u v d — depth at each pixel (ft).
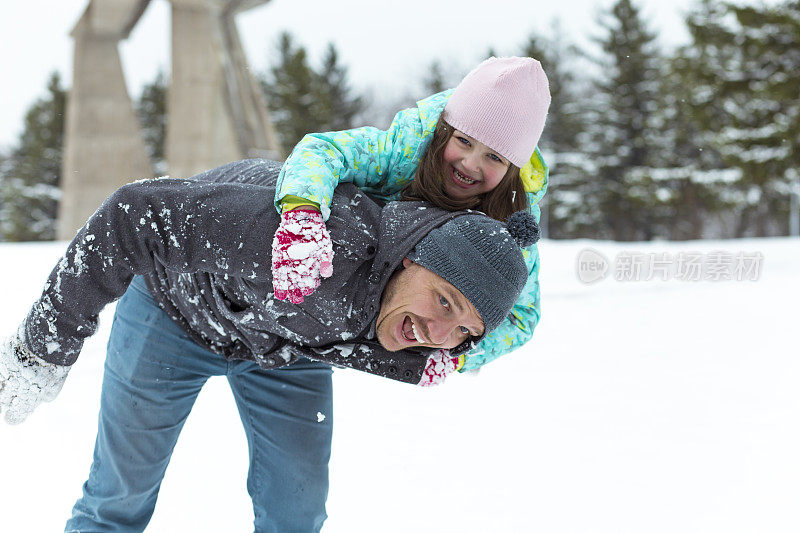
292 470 7.62
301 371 7.69
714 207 122.11
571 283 30.76
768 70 76.07
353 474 11.43
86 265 6.24
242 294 6.72
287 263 6.01
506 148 7.22
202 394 15.29
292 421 7.61
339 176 6.89
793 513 10.09
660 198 119.55
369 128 7.43
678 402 15.44
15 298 21.01
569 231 127.65
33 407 6.58
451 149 7.28
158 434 7.44
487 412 14.73
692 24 78.69
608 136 125.08
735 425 13.91
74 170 48.49
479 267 6.24
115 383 7.35
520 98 7.15
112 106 49.01
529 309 8.16
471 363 8.07
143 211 6.26
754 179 78.43
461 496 10.63
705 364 18.71
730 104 85.56
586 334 22.12
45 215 134.21
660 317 24.71
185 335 7.37
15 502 10.08
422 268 6.36
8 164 143.74
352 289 6.48
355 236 6.40
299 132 133.28
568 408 15.05
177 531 9.39
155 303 7.28
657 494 10.75
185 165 44.52
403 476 11.39
